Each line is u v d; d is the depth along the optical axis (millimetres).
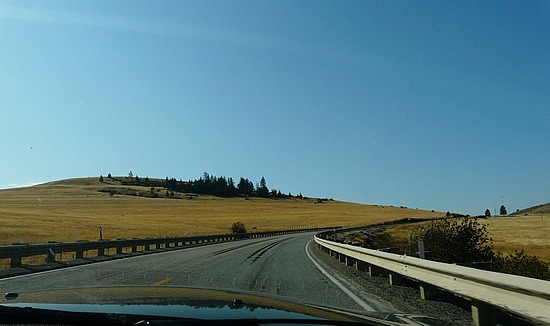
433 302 10359
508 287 6309
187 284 13109
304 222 111875
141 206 133250
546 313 5574
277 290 12203
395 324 4402
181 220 97938
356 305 9922
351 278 15250
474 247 21797
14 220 65875
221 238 52156
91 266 19828
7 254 18938
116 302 4852
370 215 139750
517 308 6168
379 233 60250
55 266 19875
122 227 67250
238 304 4766
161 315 4078
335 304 10047
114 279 14570
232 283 13484
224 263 20844
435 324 4672
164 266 19406
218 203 167375
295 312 4484
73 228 58688
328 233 49844
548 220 90062
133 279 14523
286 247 35500
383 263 14062
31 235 44906
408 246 24375
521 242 42375
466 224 22094
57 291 5918
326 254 28172
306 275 15961
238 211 139500
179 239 39531
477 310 7629
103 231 57125
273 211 147375
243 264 20281
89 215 92812
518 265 16422
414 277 10797
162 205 140250
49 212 93188
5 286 13188
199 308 4465
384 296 11266
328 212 150750
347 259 20766
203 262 21469
